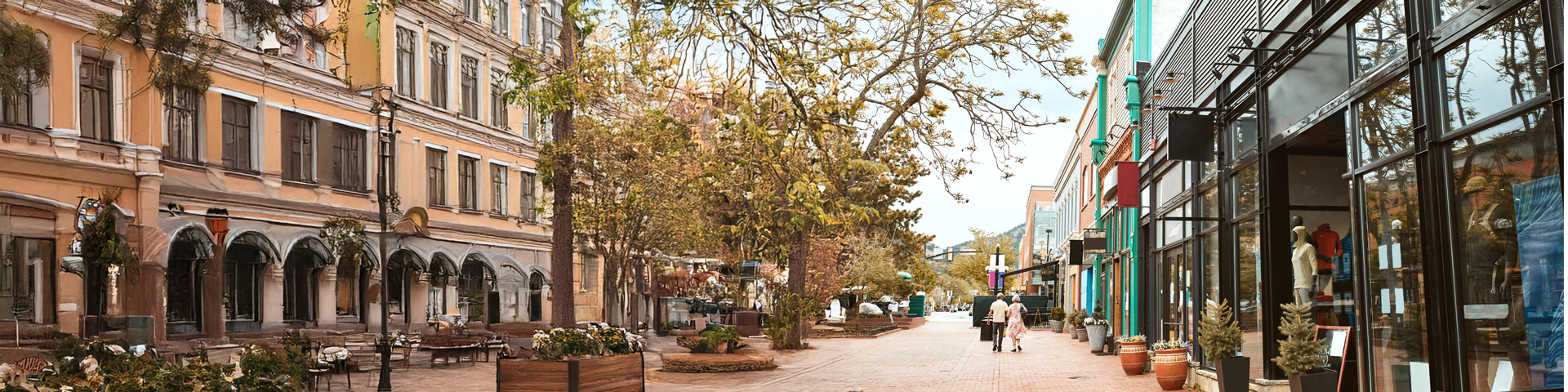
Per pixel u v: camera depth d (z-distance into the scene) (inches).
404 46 1085.1
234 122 882.1
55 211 703.1
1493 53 281.0
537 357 489.4
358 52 1003.3
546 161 887.7
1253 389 486.9
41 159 690.2
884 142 838.5
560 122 898.1
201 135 844.6
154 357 535.2
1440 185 312.0
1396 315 355.9
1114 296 1117.1
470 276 1220.5
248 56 885.8
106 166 741.9
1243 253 526.3
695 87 489.1
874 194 1686.8
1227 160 549.0
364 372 654.5
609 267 1143.6
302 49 951.0
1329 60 406.3
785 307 1061.1
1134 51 977.5
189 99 834.2
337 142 1002.7
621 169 1035.3
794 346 1055.0
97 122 748.0
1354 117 384.2
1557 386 253.3
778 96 469.4
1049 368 766.5
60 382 376.5
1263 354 481.1
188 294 832.3
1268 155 481.1
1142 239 842.8
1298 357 409.4
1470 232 295.7
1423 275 318.7
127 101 763.4
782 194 807.1
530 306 1339.8
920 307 2288.4
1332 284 476.1
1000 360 864.3
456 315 1128.8
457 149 1181.7
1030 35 816.9
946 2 641.6
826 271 1374.3
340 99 1000.9
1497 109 279.1
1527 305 266.1
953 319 2640.3
